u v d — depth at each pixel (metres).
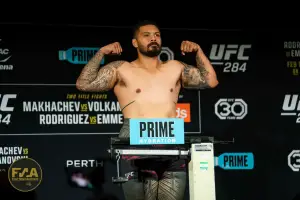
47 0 8.61
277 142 8.94
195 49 6.36
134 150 5.61
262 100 8.97
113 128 8.56
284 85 9.04
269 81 9.02
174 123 5.71
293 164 8.93
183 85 6.51
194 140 5.76
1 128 8.30
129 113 6.20
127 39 8.75
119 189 8.48
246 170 8.82
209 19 8.98
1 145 8.27
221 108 8.87
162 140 5.67
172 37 8.88
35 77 8.45
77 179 8.41
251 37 9.03
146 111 6.16
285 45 9.09
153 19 8.88
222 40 8.98
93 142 8.50
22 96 8.39
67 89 8.51
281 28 9.09
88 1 8.71
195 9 8.96
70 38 8.60
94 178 8.45
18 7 8.55
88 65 6.20
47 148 8.38
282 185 8.88
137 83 6.22
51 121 8.42
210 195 5.58
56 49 8.55
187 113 8.77
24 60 8.45
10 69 8.41
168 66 6.38
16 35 8.48
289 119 8.99
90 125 8.51
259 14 9.05
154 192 5.99
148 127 5.66
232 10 9.02
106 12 8.76
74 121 8.48
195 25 8.97
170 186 5.98
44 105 8.43
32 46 8.50
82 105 8.52
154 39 6.20
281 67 9.05
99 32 8.69
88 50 8.64
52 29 8.57
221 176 8.75
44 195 8.30
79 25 8.63
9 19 8.53
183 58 8.87
